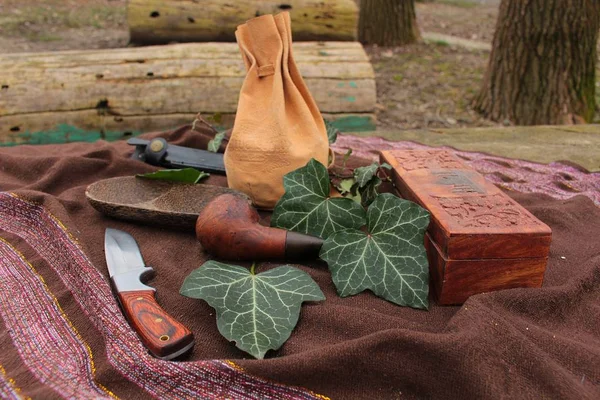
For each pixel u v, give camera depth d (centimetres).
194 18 349
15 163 123
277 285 74
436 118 332
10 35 448
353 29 361
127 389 61
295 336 69
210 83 211
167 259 86
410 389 63
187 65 213
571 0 288
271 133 96
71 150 139
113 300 71
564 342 66
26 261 86
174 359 64
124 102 204
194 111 210
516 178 129
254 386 60
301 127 100
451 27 602
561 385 59
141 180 104
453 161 104
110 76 205
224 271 75
